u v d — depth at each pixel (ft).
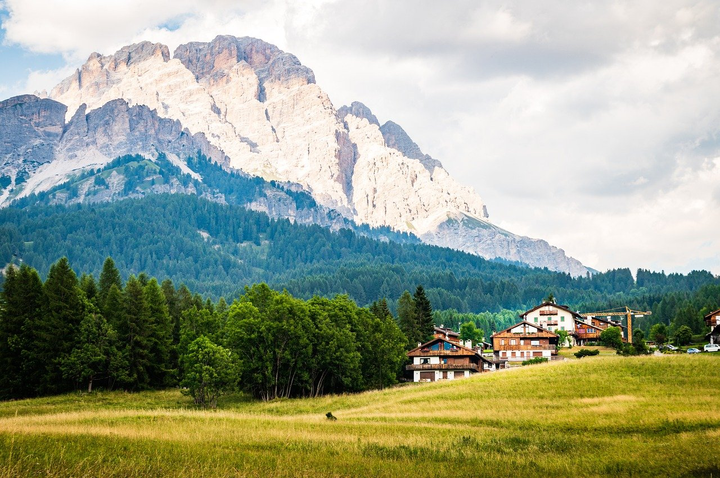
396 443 185.47
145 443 165.99
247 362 347.56
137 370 370.94
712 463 157.99
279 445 177.17
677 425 206.28
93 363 355.56
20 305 351.25
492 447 183.73
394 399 305.73
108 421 219.20
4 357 338.54
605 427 211.20
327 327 368.07
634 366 325.42
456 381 348.79
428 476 149.07
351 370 365.40
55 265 367.04
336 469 151.12
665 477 149.07
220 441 178.29
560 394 275.59
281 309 352.28
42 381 339.98
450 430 211.82
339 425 220.43
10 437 157.99
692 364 321.93
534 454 175.32
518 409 250.16
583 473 154.81
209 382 307.58
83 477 129.39
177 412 257.96
